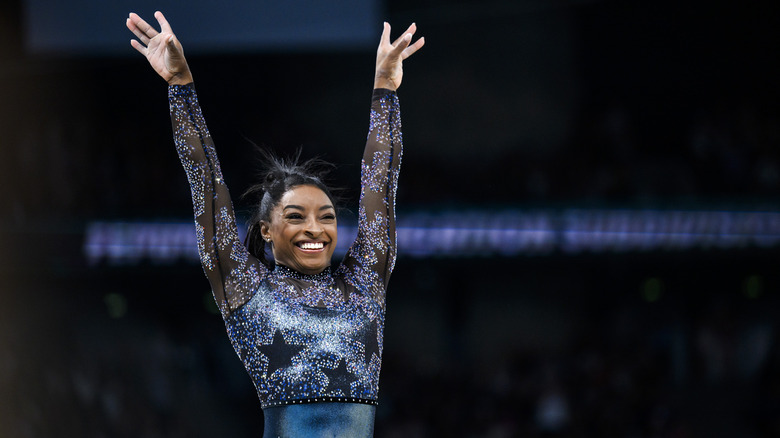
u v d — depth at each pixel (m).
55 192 25.05
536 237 24.38
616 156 27.27
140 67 26.53
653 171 26.72
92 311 25.61
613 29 29.03
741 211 23.98
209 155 5.39
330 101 29.06
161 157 26.75
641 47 28.95
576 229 24.27
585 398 23.34
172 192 26.44
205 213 5.33
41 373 24.77
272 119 28.89
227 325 5.24
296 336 5.04
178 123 5.38
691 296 26.02
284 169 5.64
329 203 5.39
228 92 28.81
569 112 29.16
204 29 25.64
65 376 24.84
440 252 24.50
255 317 5.12
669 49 28.84
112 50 25.34
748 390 24.25
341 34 26.94
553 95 29.27
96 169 25.84
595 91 29.16
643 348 25.50
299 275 5.30
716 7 28.39
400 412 24.12
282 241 5.30
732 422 23.39
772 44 28.16
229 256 5.29
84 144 25.94
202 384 25.69
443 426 23.47
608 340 25.92
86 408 24.50
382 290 5.43
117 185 25.94
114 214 24.27
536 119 29.23
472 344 27.62
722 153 25.94
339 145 28.98
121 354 25.45
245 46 26.25
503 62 29.41
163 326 25.97
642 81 28.95
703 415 23.62
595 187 26.44
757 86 28.27
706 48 28.58
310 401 4.92
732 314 25.44
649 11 28.81
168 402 25.19
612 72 29.12
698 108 28.36
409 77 29.52
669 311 26.12
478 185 27.58
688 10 28.64
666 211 24.17
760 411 23.48
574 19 29.20
